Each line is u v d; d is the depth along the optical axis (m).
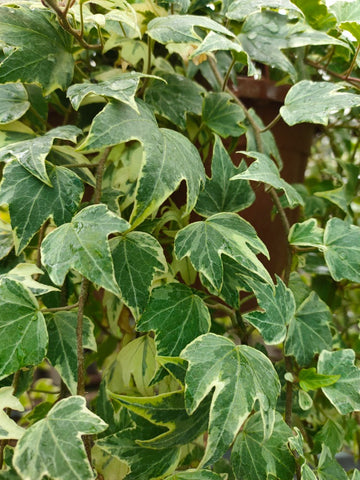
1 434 0.25
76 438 0.24
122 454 0.29
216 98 0.38
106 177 0.38
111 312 0.38
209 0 0.38
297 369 0.35
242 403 0.25
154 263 0.30
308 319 0.34
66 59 0.33
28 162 0.28
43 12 0.33
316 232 0.34
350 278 0.33
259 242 0.30
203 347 0.27
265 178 0.30
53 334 0.31
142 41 0.38
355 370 0.31
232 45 0.30
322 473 0.31
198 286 0.39
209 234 0.30
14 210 0.28
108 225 0.27
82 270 0.26
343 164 0.46
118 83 0.29
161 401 0.28
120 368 0.36
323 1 0.38
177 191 0.39
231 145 0.39
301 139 0.42
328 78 0.47
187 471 0.28
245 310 0.40
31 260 0.43
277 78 0.46
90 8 0.38
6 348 0.26
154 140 0.28
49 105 0.39
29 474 0.23
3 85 0.34
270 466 0.29
